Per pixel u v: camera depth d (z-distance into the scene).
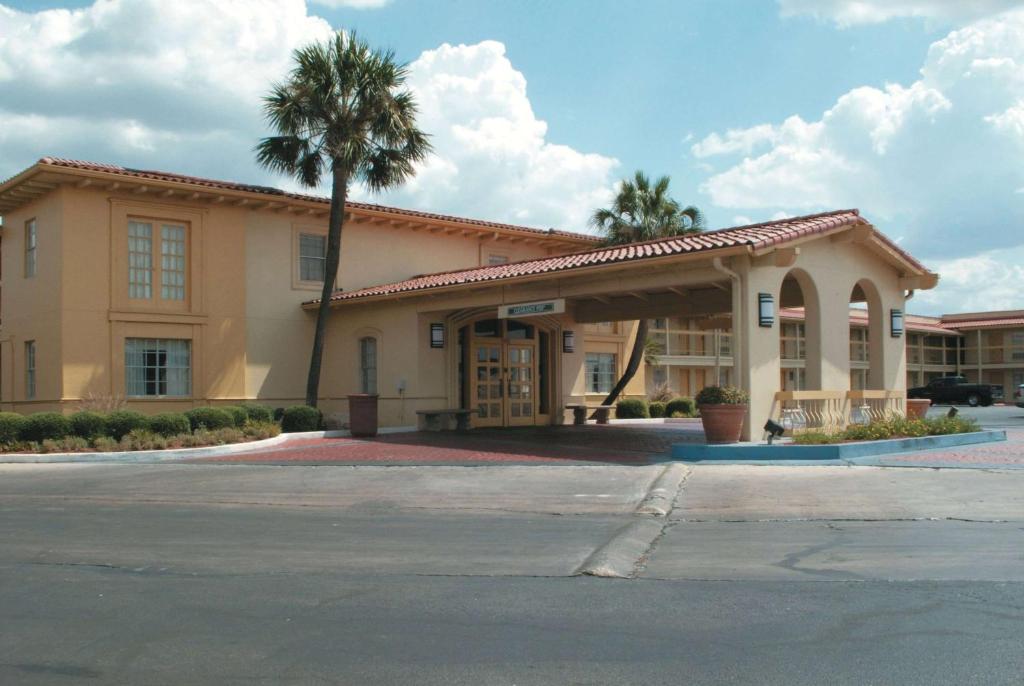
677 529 9.42
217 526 9.92
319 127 22.17
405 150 22.64
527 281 19.27
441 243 27.97
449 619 6.04
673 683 4.73
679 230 29.50
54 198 21.34
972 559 7.68
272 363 24.36
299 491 12.64
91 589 6.98
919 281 20.17
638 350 28.55
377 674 4.93
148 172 22.12
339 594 6.76
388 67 22.05
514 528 9.63
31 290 22.31
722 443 15.48
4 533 9.50
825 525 9.44
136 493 12.65
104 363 21.38
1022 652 5.18
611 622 5.93
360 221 26.03
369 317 23.83
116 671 5.03
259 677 4.91
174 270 22.77
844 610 6.12
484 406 24.03
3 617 6.18
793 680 4.75
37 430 17.41
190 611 6.30
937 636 5.50
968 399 42.84
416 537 9.14
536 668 5.00
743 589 6.80
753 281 15.93
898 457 14.84
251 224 24.14
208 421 19.27
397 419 22.88
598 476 13.50
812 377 17.56
